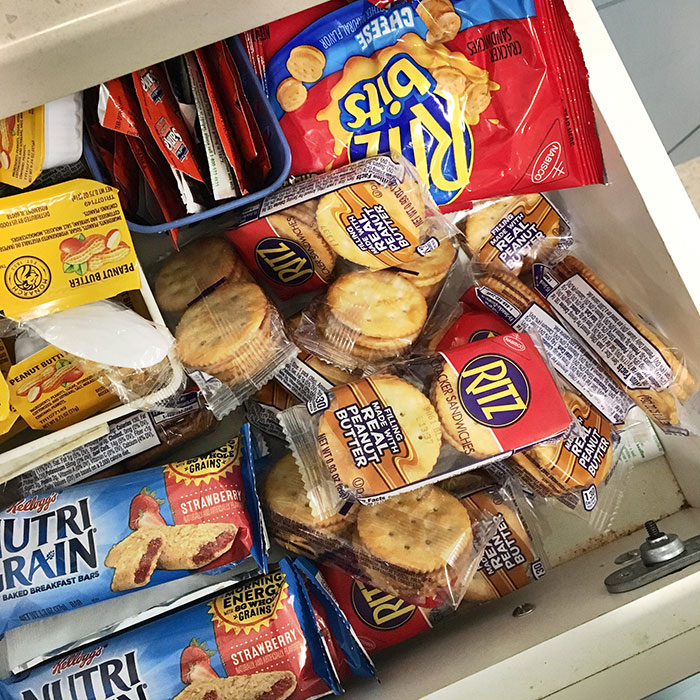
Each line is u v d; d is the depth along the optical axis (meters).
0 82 0.41
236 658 0.67
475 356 0.72
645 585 0.63
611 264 0.78
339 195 0.68
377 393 0.71
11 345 0.67
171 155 0.57
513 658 0.59
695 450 0.76
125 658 0.68
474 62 0.66
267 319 0.74
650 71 0.99
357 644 0.70
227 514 0.69
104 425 0.67
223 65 0.59
